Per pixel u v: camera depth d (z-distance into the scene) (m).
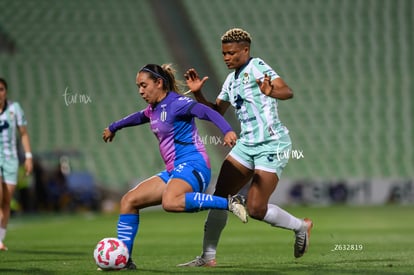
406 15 125.94
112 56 117.00
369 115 115.00
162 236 51.97
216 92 112.38
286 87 25.53
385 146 112.19
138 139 106.81
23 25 120.12
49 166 96.81
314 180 101.06
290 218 27.81
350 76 118.88
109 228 60.91
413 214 78.94
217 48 117.81
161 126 26.02
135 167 103.62
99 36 119.69
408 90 117.69
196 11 124.06
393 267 27.34
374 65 120.44
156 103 26.25
